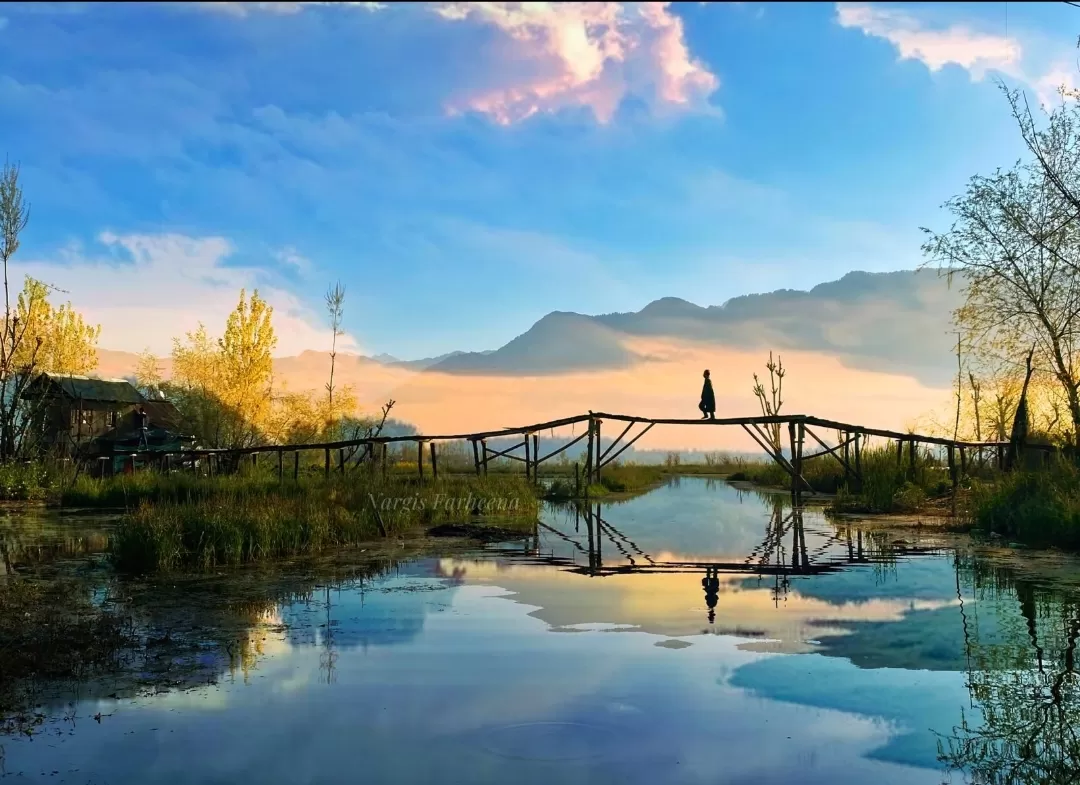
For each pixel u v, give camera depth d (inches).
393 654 304.2
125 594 420.8
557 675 277.3
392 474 1245.1
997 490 702.5
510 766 203.0
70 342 1542.8
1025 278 864.3
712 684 268.4
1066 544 559.8
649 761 206.4
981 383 1282.0
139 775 197.5
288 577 476.7
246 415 1462.8
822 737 222.4
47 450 1163.3
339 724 231.6
